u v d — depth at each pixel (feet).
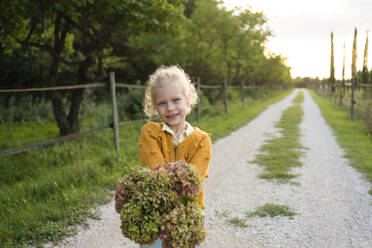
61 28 30.71
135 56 65.05
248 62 68.03
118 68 71.72
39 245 9.46
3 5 19.98
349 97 56.24
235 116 44.29
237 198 13.64
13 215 11.02
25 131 31.12
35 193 13.57
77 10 21.99
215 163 19.80
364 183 15.28
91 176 15.44
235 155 21.90
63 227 10.54
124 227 4.44
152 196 4.38
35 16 23.84
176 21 25.23
